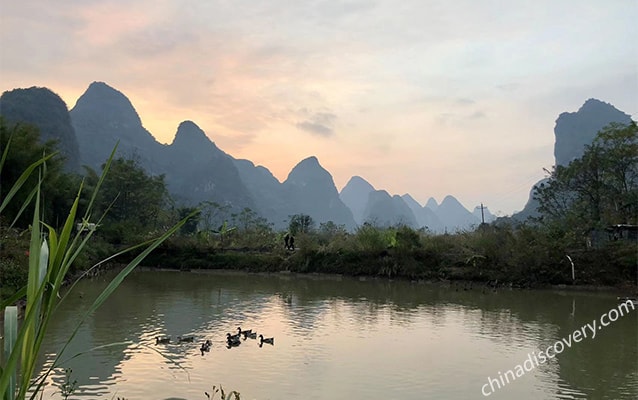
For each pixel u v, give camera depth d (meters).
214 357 10.28
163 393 8.04
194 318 14.68
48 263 2.43
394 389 8.61
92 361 9.77
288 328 13.46
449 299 19.53
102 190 38.03
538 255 23.66
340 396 8.19
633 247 23.09
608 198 27.73
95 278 24.67
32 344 2.24
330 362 10.14
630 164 27.20
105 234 33.09
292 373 9.33
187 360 10.02
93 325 13.34
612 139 27.84
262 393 8.22
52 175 23.83
